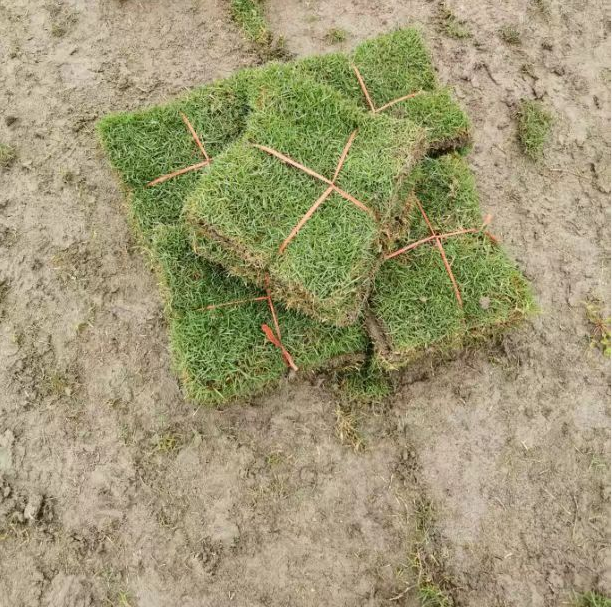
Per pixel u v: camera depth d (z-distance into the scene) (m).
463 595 1.00
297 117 0.93
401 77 1.00
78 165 1.12
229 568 1.00
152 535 1.01
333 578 1.00
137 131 0.96
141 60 1.17
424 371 1.06
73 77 1.16
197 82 1.17
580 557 1.01
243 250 0.89
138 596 0.99
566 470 1.04
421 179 0.98
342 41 1.19
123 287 1.08
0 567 1.00
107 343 1.07
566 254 1.12
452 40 1.20
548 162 1.15
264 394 1.05
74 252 1.09
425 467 1.03
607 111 1.18
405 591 1.00
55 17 1.19
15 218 1.10
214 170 0.91
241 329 0.93
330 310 0.89
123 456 1.03
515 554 1.01
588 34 1.21
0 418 1.04
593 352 1.08
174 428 1.04
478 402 1.05
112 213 1.11
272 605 0.99
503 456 1.04
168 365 1.06
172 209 0.96
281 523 1.02
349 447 1.04
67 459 1.03
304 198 0.90
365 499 1.03
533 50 1.20
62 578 1.00
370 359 1.01
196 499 1.02
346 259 0.88
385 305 0.94
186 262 0.95
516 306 0.96
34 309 1.07
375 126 0.93
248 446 1.04
